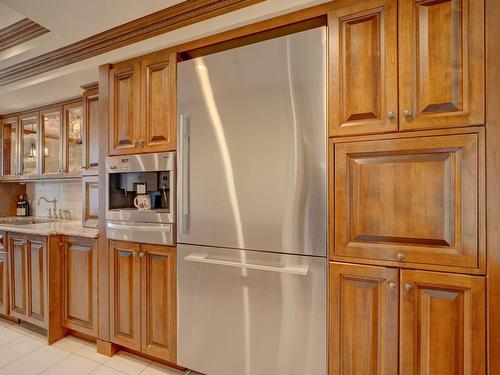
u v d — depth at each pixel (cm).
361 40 124
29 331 235
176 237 167
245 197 148
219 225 154
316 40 132
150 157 174
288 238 138
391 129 119
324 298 131
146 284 177
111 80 190
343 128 127
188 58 173
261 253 143
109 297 192
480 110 106
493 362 105
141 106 179
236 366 150
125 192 205
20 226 245
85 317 206
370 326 123
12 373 179
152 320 175
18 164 302
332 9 130
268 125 142
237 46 160
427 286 114
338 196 128
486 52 106
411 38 116
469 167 108
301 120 135
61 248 219
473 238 107
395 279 119
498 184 104
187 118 163
